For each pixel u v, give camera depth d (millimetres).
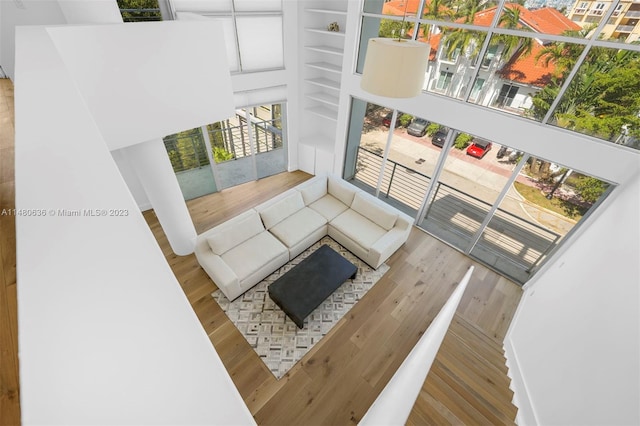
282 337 3414
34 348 320
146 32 2713
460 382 2676
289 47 5117
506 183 3809
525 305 3621
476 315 3758
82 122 830
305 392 2945
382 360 3236
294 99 5719
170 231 4129
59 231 512
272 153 6758
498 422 2303
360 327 3553
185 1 4160
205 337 420
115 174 676
